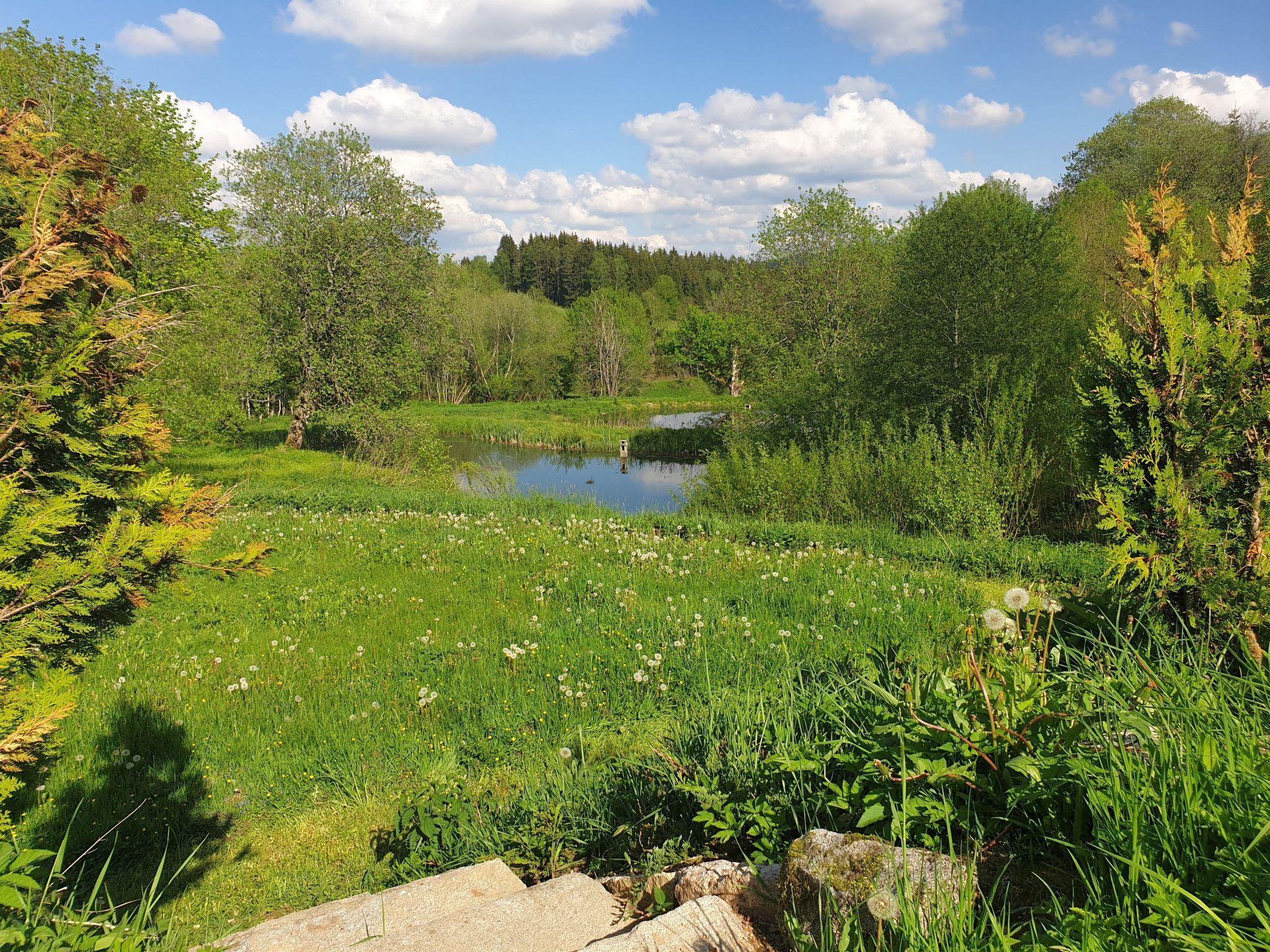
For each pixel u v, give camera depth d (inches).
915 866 89.0
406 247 1261.1
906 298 753.0
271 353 1179.9
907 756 109.2
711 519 608.4
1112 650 158.2
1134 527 191.2
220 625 345.7
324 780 213.8
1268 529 182.9
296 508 697.6
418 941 115.4
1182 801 85.3
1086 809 95.5
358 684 268.5
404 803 185.9
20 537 111.0
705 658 258.4
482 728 231.3
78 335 129.5
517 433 1732.3
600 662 271.7
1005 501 585.0
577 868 157.0
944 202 741.9
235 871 177.3
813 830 101.5
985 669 122.8
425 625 334.0
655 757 184.4
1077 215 1008.2
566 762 201.3
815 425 911.0
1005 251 683.4
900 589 366.0
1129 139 1567.4
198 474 944.3
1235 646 166.1
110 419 133.0
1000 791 103.3
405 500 712.4
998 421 611.2
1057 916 77.7
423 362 1278.3
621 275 5049.2
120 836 187.9
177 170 894.4
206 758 224.5
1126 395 199.9
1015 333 673.0
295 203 1219.9
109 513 134.0
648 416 2288.4
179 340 805.9
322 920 133.2
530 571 426.9
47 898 115.4
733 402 1667.1
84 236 136.6
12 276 126.7
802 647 279.6
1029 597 125.0
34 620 114.3
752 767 149.7
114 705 251.4
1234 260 196.5
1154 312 198.4
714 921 99.9
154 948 107.6
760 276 1127.6
